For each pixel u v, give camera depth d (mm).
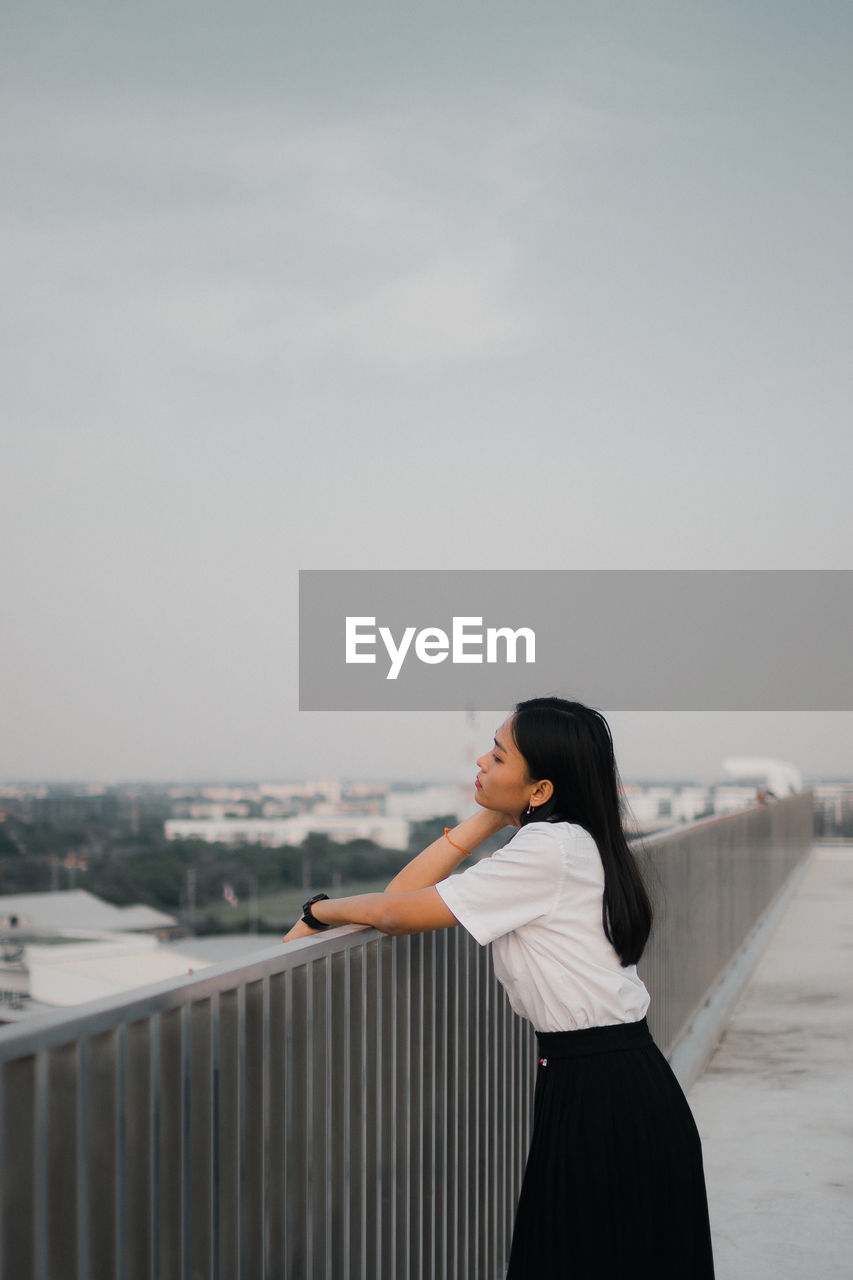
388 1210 2463
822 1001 7766
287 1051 2008
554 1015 2125
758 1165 4699
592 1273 2045
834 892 14062
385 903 2166
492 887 2117
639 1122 2064
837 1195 4367
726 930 8086
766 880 11133
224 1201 1812
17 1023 1405
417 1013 2639
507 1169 3314
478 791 2350
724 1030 6969
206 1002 1761
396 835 58500
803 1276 3684
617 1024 2123
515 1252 2148
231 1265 1820
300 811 68312
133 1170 1589
